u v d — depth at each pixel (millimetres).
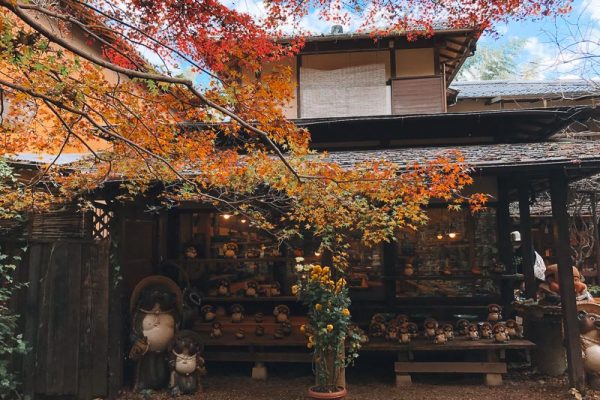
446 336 5945
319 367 4805
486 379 5770
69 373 5188
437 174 3803
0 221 4809
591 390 5246
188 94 3363
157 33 4070
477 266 7047
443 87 9203
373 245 7242
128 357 5863
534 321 6188
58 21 4102
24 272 5047
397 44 9344
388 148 7836
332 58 9508
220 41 4270
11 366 4898
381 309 7094
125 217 5996
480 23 5621
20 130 4281
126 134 3812
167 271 7363
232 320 6836
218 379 6254
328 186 3836
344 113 9320
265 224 4824
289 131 3555
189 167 4574
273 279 7430
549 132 7801
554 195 5305
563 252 5266
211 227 7582
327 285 4914
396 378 5863
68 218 5336
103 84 3340
